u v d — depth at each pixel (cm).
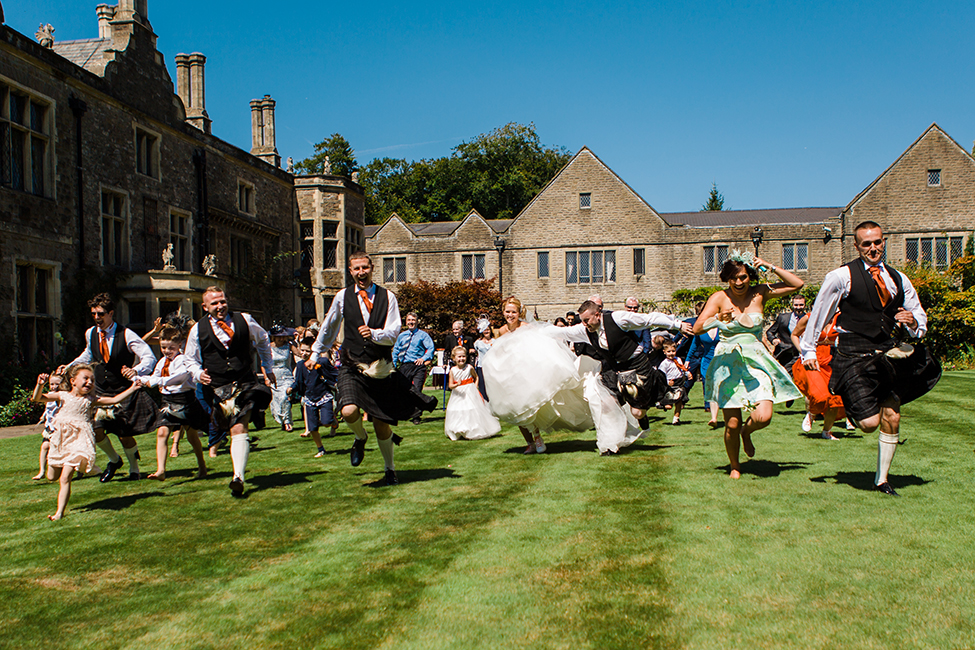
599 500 530
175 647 306
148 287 1934
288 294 2995
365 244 3769
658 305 3491
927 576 350
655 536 432
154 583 386
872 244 511
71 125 1797
